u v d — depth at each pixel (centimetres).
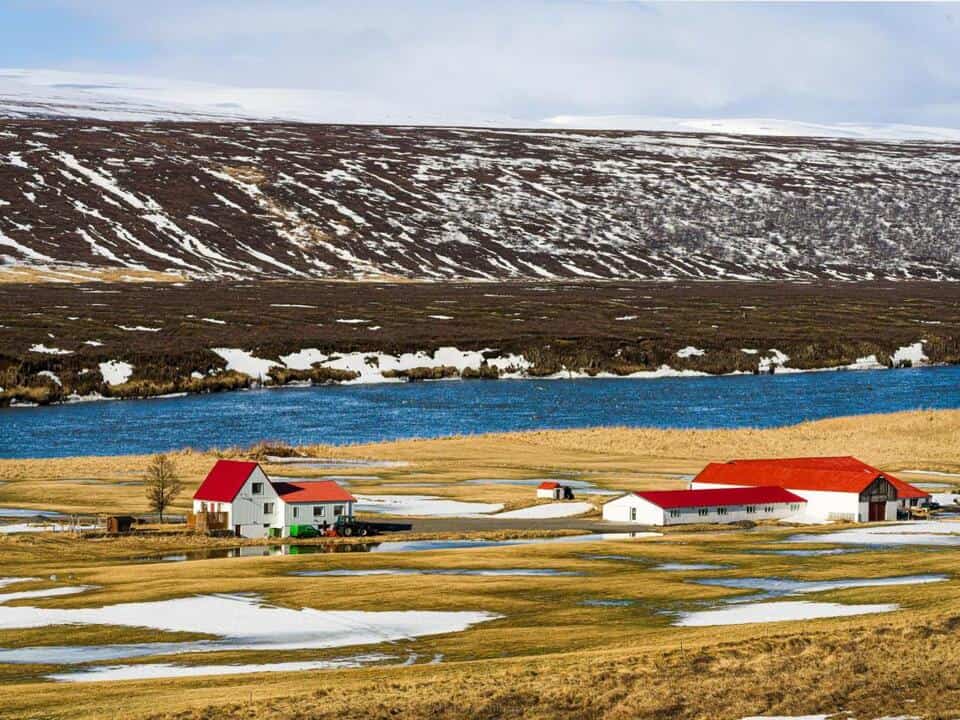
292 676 5347
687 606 6862
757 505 11394
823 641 5400
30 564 8681
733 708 4641
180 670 5625
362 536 10256
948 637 5400
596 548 9119
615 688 4850
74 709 4722
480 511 11588
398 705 4684
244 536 10381
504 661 5441
